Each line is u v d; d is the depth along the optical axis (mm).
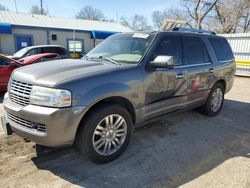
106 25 26266
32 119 2699
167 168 3180
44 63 3482
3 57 7301
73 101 2717
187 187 2785
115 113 3164
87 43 22562
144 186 2795
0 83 7164
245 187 2799
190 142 4000
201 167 3223
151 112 3727
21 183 2771
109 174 3004
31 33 19594
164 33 3980
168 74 3842
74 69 3088
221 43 5422
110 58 3742
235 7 30328
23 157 3320
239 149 3793
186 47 4328
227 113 5777
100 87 2932
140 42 3846
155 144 3877
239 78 13469
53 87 2662
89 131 2934
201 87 4715
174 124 4828
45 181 2824
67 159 3311
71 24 23234
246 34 13898
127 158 3398
